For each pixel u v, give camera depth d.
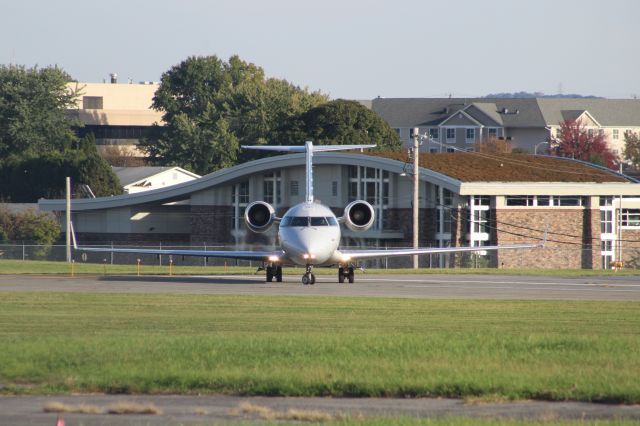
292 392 64.81
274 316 106.00
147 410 59.91
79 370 70.00
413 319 103.94
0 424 56.88
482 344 79.69
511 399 63.44
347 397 64.44
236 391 65.38
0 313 107.94
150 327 95.31
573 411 60.34
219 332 91.12
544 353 76.12
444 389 64.62
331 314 108.44
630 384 65.19
